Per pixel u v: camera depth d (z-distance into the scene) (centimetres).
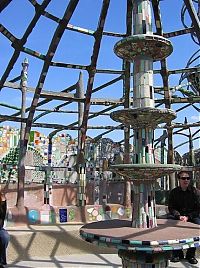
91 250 658
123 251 391
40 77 705
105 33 716
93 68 738
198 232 374
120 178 1091
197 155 1477
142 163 395
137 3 429
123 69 845
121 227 403
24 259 605
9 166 887
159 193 1061
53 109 1118
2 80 690
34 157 1495
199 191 559
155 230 381
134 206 409
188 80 999
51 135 926
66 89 1070
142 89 412
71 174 1152
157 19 657
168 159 807
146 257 376
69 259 609
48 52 677
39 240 635
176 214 516
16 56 657
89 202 962
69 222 785
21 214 736
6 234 535
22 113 928
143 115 390
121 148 1274
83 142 834
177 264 562
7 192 932
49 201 809
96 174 982
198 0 662
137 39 398
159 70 741
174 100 752
